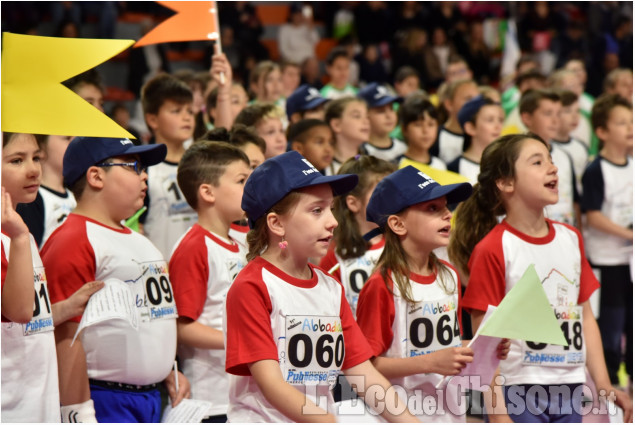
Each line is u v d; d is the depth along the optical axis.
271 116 5.16
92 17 11.49
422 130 5.90
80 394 2.98
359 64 12.11
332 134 5.39
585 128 8.33
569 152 6.85
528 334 2.77
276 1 13.14
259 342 2.56
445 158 6.80
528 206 3.37
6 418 2.74
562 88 7.62
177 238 4.52
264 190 2.66
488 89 7.44
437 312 3.05
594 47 12.48
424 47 12.18
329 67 9.74
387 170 3.77
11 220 2.68
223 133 4.04
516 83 8.76
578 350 3.39
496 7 13.41
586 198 5.82
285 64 9.34
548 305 2.82
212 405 3.45
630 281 5.72
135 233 3.29
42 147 3.41
